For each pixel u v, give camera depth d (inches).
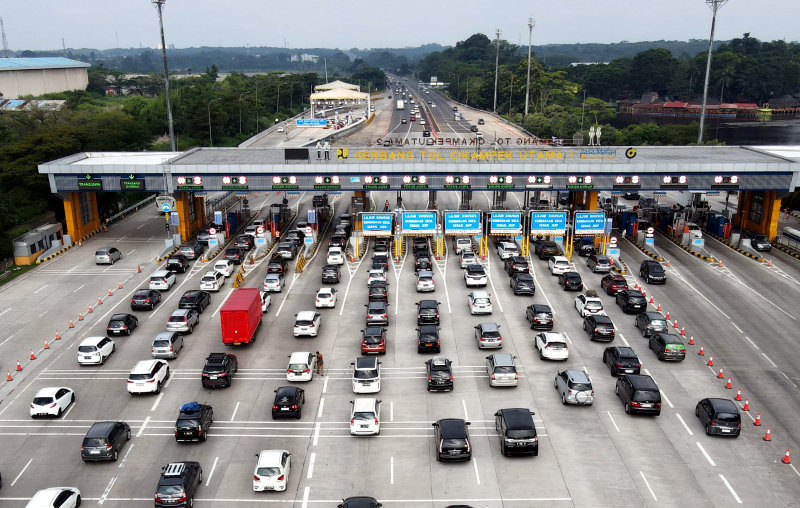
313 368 1781.5
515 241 3112.7
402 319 2174.0
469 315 2202.3
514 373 1668.3
